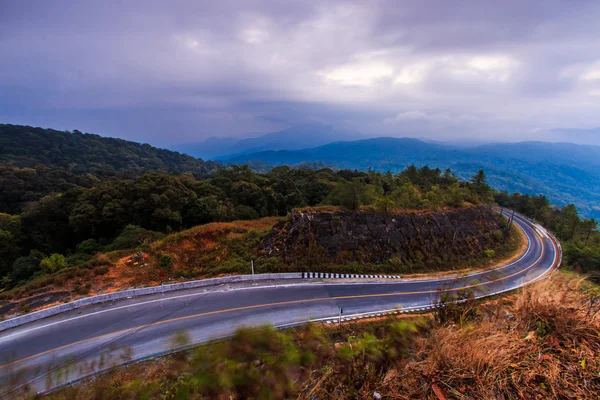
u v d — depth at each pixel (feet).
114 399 19.85
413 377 12.19
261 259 75.77
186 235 82.99
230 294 60.90
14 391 25.71
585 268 94.89
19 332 45.42
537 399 10.58
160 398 17.99
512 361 12.04
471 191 155.94
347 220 91.30
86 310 52.13
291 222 86.43
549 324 14.29
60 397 23.31
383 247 91.20
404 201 115.34
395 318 54.44
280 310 56.13
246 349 18.62
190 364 20.31
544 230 162.40
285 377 15.06
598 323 13.60
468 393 10.94
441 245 102.42
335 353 16.94
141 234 85.92
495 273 90.74
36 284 57.72
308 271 75.41
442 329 15.60
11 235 90.38
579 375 11.39
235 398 14.80
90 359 39.24
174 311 53.16
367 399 11.62
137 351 41.27
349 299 63.67
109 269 66.08
